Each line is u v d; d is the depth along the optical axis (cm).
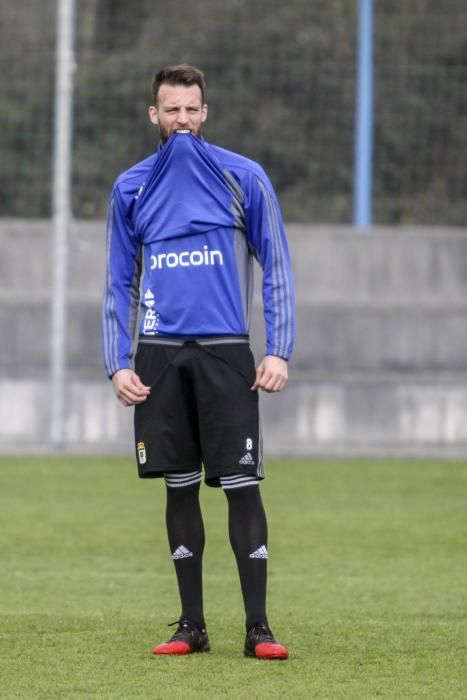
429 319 4466
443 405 4291
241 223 1570
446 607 1959
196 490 1608
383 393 4275
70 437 4247
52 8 4850
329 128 4534
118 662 1538
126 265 1611
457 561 2417
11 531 2753
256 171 1570
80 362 4416
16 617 1852
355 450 4222
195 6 4628
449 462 3981
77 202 4541
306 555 2480
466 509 3091
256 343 4331
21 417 4259
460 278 4647
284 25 4578
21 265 4609
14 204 4709
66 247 4084
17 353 4419
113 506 3119
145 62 4528
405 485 3500
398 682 1443
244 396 1548
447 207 4591
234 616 1883
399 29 4506
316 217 4622
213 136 4494
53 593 2080
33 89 4684
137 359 1585
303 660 1556
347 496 3300
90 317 4412
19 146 4688
